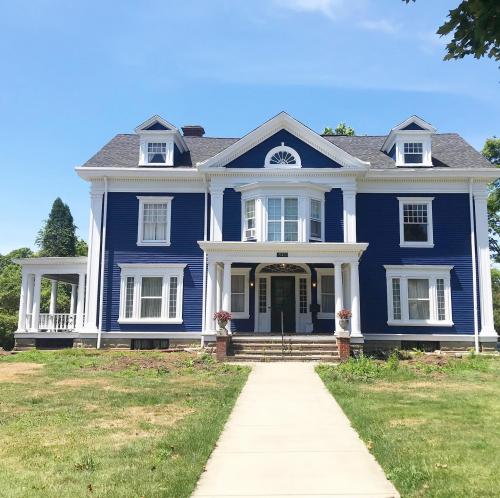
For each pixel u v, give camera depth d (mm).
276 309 23609
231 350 19281
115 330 22797
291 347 19391
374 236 23125
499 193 38812
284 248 20047
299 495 5570
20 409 9977
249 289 23438
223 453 7168
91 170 23188
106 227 23375
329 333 23016
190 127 28438
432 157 24500
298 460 6840
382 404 10273
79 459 6652
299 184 21703
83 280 23844
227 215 22562
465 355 21328
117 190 23562
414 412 9477
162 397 11109
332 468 6496
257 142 22750
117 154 24859
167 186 23531
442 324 22484
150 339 22953
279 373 15156
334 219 22312
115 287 23062
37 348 23703
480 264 22828
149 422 8852
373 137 27375
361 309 22750
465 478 5844
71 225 71000
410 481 5789
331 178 22500
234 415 9586
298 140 22797
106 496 5371
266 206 21828
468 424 8523
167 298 22906
